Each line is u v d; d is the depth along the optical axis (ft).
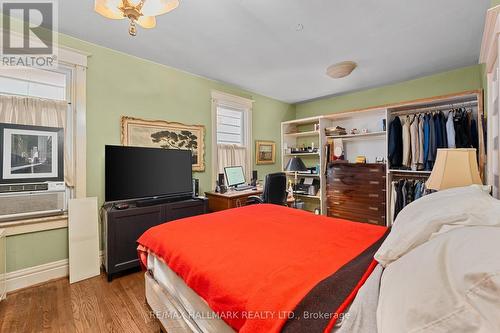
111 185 7.81
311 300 2.44
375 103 12.89
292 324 2.22
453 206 2.84
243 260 3.58
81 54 7.80
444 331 1.48
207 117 11.50
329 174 13.08
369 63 9.68
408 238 2.56
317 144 15.25
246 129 13.51
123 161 8.11
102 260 8.13
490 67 5.66
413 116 10.61
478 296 1.48
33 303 5.99
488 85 5.98
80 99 7.80
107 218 7.14
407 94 11.73
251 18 6.61
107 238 7.13
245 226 5.38
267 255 3.74
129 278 7.39
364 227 5.26
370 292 2.28
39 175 7.07
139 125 9.16
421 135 10.00
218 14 6.43
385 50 8.57
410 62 9.59
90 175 8.09
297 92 13.76
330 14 6.42
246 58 9.27
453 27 7.06
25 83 7.04
